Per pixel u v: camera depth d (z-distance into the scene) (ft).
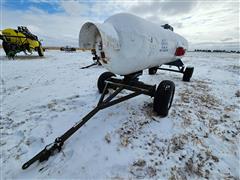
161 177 4.83
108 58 6.94
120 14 7.43
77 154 5.63
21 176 4.80
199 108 9.87
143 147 6.10
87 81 15.98
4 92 12.28
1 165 5.16
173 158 5.58
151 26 8.57
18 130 7.07
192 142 6.48
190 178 4.83
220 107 10.17
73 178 4.73
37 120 8.00
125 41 6.89
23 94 11.86
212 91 13.67
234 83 16.93
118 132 6.99
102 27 6.17
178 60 16.57
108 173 4.89
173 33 12.13
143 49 7.50
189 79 16.96
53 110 9.17
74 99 10.87
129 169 5.05
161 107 8.05
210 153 5.86
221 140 6.72
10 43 31.22
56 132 7.02
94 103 10.18
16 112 8.86
